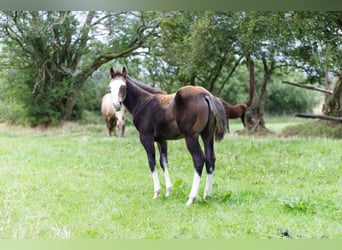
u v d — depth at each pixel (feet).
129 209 16.74
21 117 59.11
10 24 50.72
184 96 17.03
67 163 27.37
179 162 27.04
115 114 42.04
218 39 39.73
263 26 35.06
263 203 17.24
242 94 82.12
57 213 16.08
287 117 87.56
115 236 13.75
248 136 41.22
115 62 62.08
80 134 47.91
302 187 20.20
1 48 52.85
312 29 32.78
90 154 30.32
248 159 27.35
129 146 33.58
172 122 17.56
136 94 18.92
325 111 42.55
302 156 27.40
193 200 17.35
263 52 42.27
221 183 21.24
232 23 37.86
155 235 13.80
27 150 32.58
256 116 47.24
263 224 14.64
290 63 45.73
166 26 46.83
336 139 34.99
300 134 41.27
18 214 15.97
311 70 46.21
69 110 59.98
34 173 23.97
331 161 25.38
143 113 18.62
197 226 14.48
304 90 88.58
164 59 49.14
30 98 56.13
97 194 19.22
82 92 65.31
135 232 14.11
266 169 24.31
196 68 42.96
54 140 40.09
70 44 55.36
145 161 27.73
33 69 54.54
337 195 18.20
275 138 37.01
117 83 18.16
